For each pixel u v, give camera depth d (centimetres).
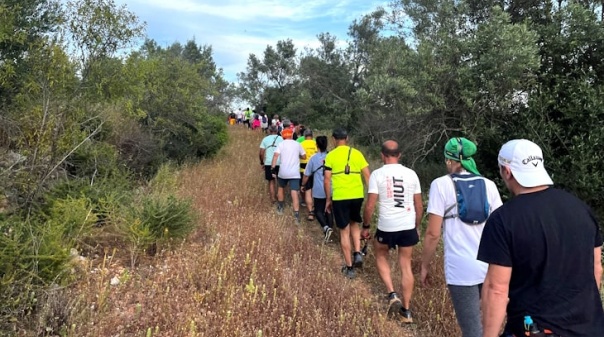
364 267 596
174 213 554
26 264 363
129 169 869
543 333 202
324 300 464
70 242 465
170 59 1260
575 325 202
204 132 1324
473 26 1012
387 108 1092
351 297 468
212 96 1755
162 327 371
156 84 1116
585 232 214
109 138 865
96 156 745
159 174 895
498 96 865
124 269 479
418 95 947
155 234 529
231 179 1041
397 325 448
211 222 671
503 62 827
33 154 595
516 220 214
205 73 2028
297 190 820
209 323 382
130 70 711
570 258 207
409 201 468
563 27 877
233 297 421
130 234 513
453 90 923
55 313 350
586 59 859
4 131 645
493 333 214
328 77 2919
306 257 595
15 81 684
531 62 805
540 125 820
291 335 384
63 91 635
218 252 528
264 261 530
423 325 450
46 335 335
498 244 216
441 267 546
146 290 432
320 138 742
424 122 986
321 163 732
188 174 1068
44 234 416
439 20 1047
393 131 1062
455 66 922
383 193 471
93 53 650
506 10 993
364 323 423
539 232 209
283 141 838
